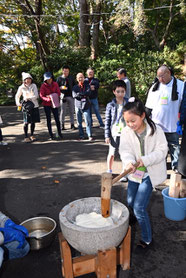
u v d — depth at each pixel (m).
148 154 2.41
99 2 19.86
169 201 3.16
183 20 23.77
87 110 6.96
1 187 4.41
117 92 3.87
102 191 2.13
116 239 2.00
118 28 24.30
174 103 4.30
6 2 21.08
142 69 15.63
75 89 6.95
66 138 7.57
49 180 4.64
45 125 9.61
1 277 2.40
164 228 3.08
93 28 20.59
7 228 2.29
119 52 20.17
